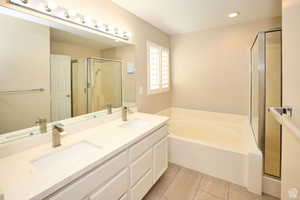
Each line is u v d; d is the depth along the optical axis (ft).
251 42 8.25
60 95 4.72
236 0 6.04
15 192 2.33
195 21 8.18
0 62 3.51
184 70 10.58
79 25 4.99
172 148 7.54
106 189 3.57
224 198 5.41
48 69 4.39
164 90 10.28
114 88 6.63
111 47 6.32
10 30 3.61
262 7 6.60
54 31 4.45
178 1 6.11
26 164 3.12
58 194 2.64
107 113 6.37
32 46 4.02
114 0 6.08
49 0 4.13
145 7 6.64
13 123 3.70
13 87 3.72
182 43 10.46
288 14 2.76
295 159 2.53
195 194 5.61
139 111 8.12
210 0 6.04
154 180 5.58
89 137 4.52
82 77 5.35
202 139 10.05
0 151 3.34
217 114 9.60
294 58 2.50
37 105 4.16
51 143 4.10
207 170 6.69
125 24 6.81
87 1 5.22
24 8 3.75
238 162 5.98
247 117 8.69
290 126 2.08
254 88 7.16
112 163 3.72
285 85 2.91
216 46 9.29
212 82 9.64
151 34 8.71
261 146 5.85
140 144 4.75
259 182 5.46
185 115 10.71
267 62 6.17
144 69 8.30
